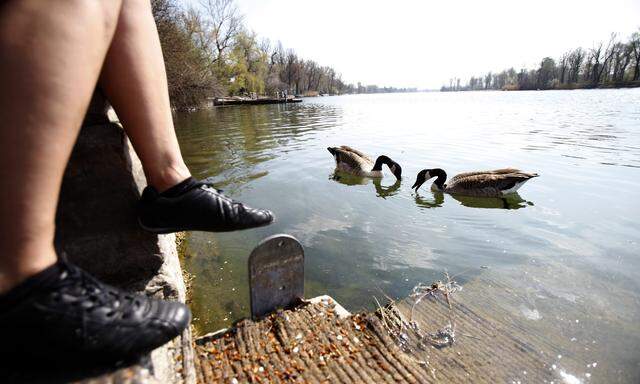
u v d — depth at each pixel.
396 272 4.46
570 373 2.73
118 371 1.08
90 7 1.09
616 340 3.11
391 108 36.12
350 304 3.90
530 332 3.15
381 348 2.50
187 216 1.61
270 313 2.80
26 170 0.93
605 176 8.28
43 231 0.99
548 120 19.70
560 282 4.07
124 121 1.55
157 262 2.00
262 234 5.55
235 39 49.09
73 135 1.04
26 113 0.93
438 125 18.59
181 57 25.75
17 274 0.96
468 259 4.74
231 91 52.53
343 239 5.38
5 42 0.93
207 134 15.98
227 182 8.29
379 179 9.16
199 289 4.20
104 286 1.17
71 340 1.01
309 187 8.08
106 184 1.79
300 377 2.23
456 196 7.83
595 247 4.96
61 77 0.98
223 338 2.53
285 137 15.13
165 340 1.21
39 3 0.98
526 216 6.30
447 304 3.51
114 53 1.45
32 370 1.05
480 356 2.82
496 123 18.78
